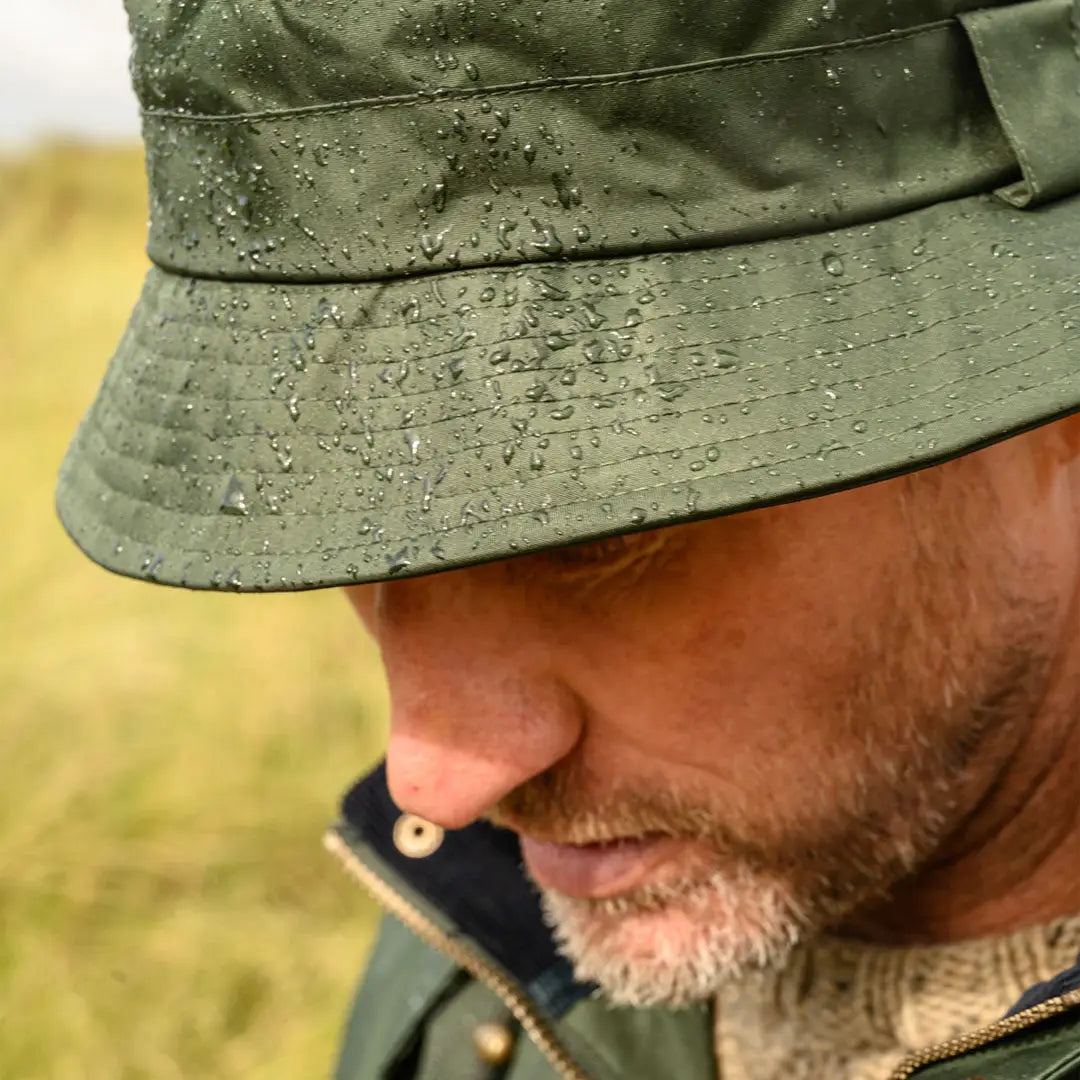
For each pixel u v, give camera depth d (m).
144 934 2.25
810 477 0.57
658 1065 1.03
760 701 0.73
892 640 0.74
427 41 0.61
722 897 0.79
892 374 0.59
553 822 0.78
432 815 0.73
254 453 0.64
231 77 0.65
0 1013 2.12
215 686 2.87
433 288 0.63
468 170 0.62
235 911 2.32
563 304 0.61
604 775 0.76
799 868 0.78
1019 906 0.87
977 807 0.83
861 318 0.61
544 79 0.61
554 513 0.58
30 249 7.18
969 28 0.64
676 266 0.61
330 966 2.19
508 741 0.73
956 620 0.76
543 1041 1.03
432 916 1.08
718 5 0.60
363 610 0.81
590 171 0.61
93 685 2.87
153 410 0.69
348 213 0.64
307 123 0.64
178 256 0.71
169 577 0.64
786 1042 0.96
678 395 0.59
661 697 0.73
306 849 2.45
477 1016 1.17
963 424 0.58
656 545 0.69
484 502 0.59
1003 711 0.80
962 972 0.88
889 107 0.63
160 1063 2.05
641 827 0.77
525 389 0.60
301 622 3.10
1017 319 0.61
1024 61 0.65
